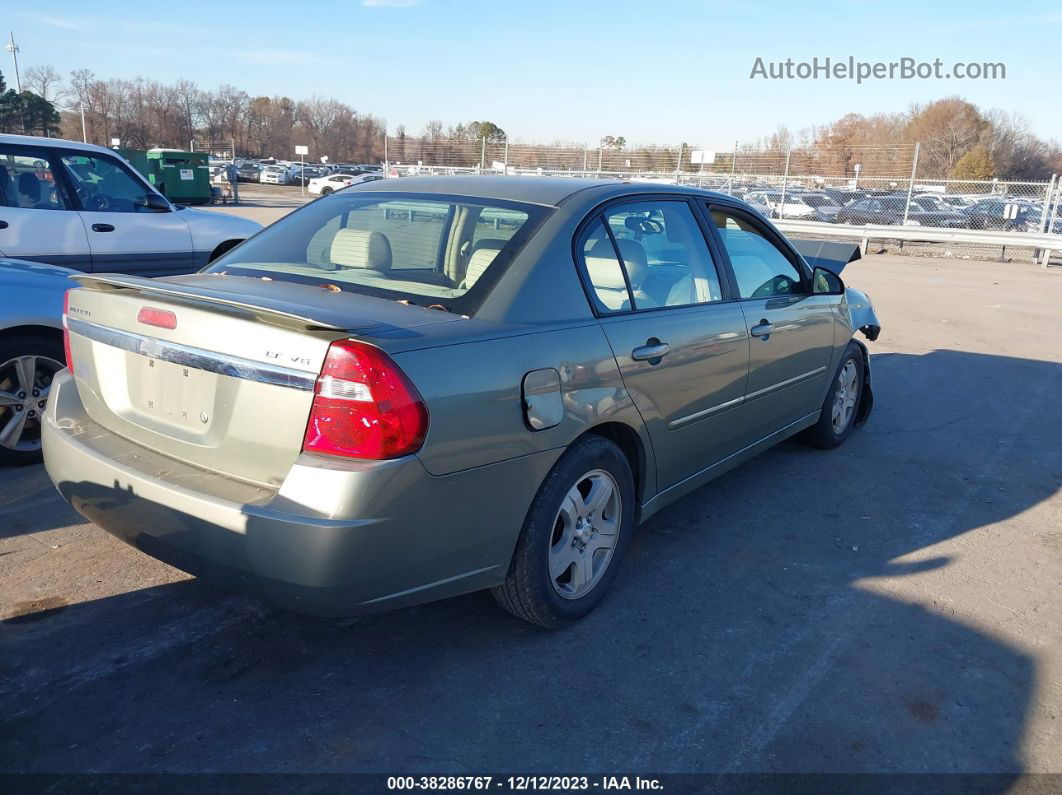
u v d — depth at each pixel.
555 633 3.20
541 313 2.95
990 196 21.53
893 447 5.69
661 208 3.78
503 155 30.25
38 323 4.45
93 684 2.76
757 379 4.17
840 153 25.28
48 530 3.84
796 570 3.82
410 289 2.98
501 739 2.59
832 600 3.55
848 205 23.72
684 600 3.49
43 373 4.62
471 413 2.60
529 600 2.99
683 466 3.78
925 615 3.46
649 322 3.37
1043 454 5.68
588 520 3.22
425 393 2.48
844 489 4.86
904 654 3.16
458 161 31.03
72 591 3.32
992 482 5.09
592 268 3.24
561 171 27.59
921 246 22.97
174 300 2.72
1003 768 2.56
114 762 2.41
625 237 3.48
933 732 2.71
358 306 2.77
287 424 2.47
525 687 2.85
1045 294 14.16
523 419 2.76
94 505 2.86
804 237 23.12
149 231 7.47
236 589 2.57
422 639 3.12
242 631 3.11
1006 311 12.16
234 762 2.44
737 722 2.72
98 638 3.02
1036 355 9.02
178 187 28.53
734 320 3.91
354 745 2.54
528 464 2.81
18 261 4.99
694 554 3.94
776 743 2.62
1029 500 4.83
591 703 2.78
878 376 7.82
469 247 3.13
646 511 3.58
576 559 3.19
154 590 3.36
